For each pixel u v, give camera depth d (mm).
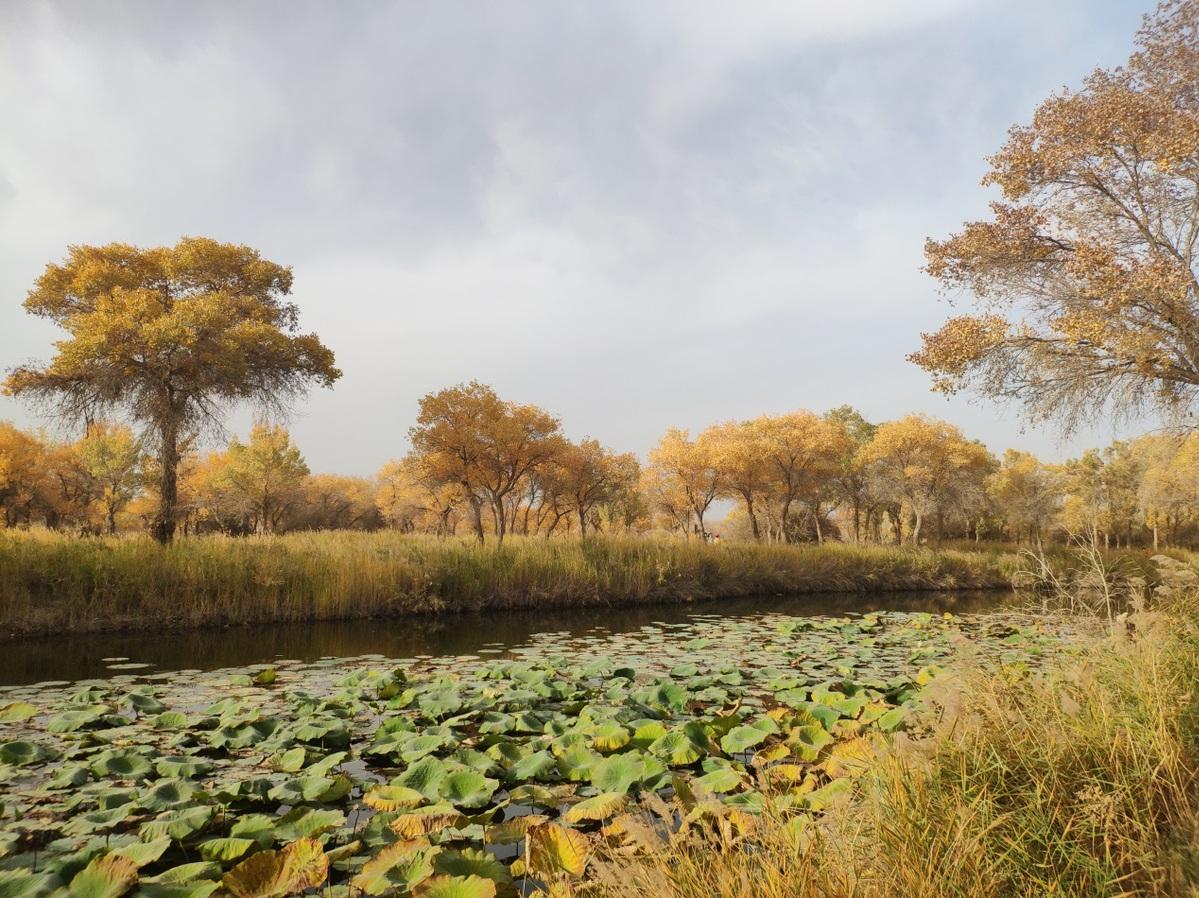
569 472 31312
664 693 6277
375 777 4430
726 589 19703
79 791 3982
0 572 11477
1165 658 3537
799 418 35531
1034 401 15938
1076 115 15164
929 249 17188
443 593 14742
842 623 12305
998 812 2488
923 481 39594
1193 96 14828
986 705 3195
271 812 3850
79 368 16547
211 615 12211
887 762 2764
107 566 12344
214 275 19500
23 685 7371
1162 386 14781
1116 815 2373
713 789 3850
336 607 13250
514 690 6523
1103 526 30594
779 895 2037
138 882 2836
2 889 2770
